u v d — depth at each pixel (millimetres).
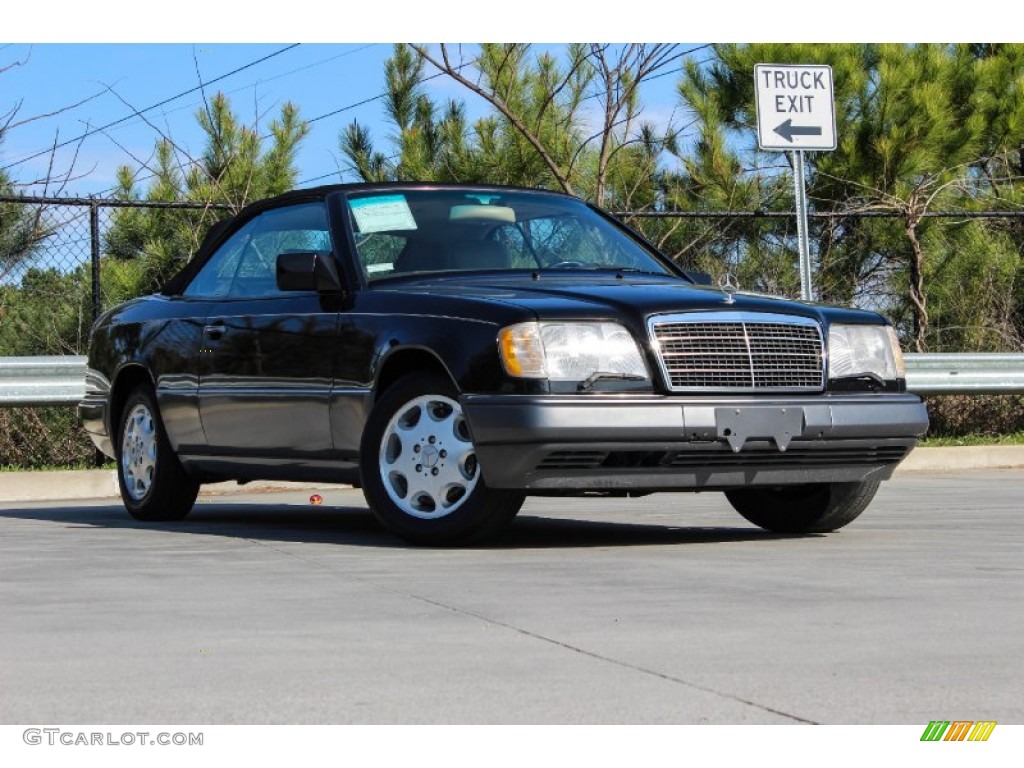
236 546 6516
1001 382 12727
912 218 14133
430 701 3258
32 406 10703
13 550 6422
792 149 10812
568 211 7590
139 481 8148
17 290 12531
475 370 6051
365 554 6105
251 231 7723
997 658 3707
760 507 7184
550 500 9617
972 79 17234
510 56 15547
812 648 3846
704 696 3287
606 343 6078
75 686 3445
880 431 6516
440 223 7168
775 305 6477
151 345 7941
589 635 4051
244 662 3709
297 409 6906
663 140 16891
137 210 14500
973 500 9055
